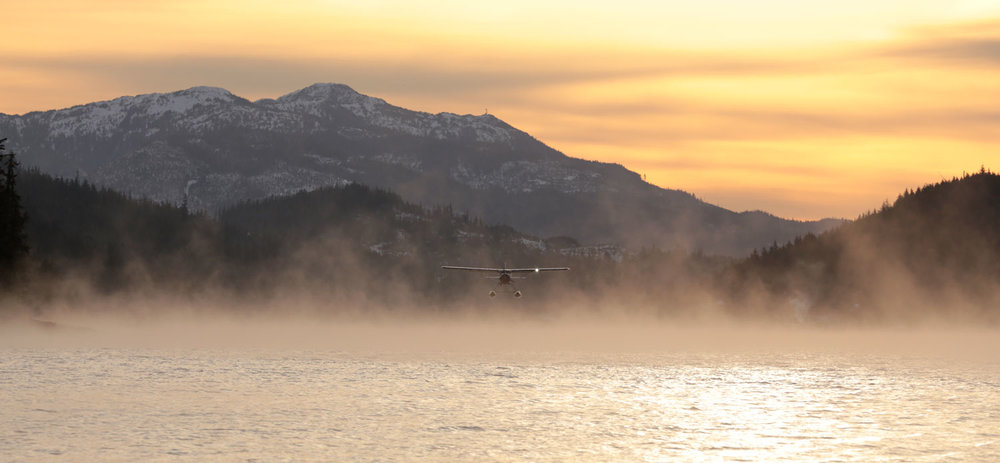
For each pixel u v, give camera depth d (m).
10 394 120.88
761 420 105.62
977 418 107.50
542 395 130.75
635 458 82.94
